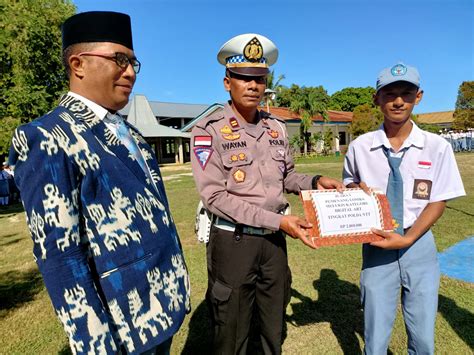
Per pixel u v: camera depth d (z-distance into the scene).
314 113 27.38
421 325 1.88
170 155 34.00
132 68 1.40
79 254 1.16
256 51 1.95
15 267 5.06
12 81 11.57
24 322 3.38
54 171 1.13
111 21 1.32
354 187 2.06
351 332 2.88
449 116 50.53
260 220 1.86
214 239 2.08
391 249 1.89
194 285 3.90
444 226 5.54
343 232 1.80
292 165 2.36
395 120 1.86
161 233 1.41
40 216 1.11
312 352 2.64
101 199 1.23
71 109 1.28
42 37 11.72
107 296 1.22
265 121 2.19
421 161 1.85
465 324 2.86
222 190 1.96
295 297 3.48
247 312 2.09
